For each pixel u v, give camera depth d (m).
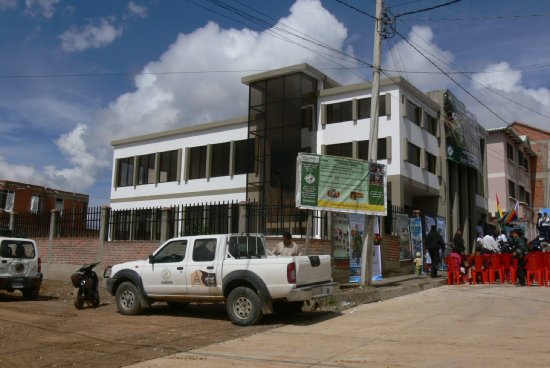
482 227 31.28
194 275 10.02
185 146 31.67
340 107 26.14
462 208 31.50
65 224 18.36
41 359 6.77
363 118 25.27
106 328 9.16
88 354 7.07
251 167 27.80
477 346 6.96
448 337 7.64
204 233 14.82
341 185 12.78
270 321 9.80
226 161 29.72
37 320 10.05
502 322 8.71
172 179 32.03
